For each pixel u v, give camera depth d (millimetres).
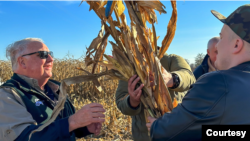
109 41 1306
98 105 1243
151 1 1106
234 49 951
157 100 1254
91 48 1370
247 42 899
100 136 3762
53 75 7613
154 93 1281
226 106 806
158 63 1208
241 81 840
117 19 1308
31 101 1361
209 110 827
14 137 1120
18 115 1194
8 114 1174
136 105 1515
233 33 951
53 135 1120
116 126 3971
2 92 1243
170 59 1713
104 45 1459
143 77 1273
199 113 845
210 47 2275
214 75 896
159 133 944
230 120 798
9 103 1218
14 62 1520
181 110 906
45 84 1744
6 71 8969
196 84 927
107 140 3582
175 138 895
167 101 1249
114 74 1380
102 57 1491
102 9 1288
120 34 1386
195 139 861
